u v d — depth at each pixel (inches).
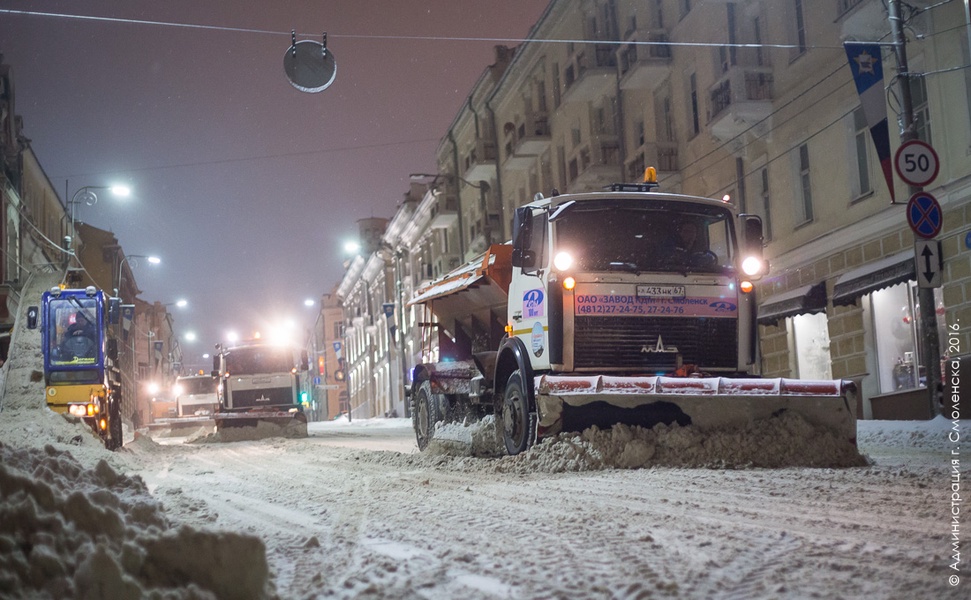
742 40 970.1
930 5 714.8
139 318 3088.1
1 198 1350.9
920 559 184.5
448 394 583.2
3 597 141.1
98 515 175.5
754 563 188.1
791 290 928.3
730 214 458.0
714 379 416.5
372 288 3164.4
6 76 1423.5
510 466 420.2
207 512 312.3
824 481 327.3
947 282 713.0
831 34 837.2
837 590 163.6
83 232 2460.6
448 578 184.9
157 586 156.9
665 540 216.7
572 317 429.4
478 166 1815.9
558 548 211.2
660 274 440.5
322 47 557.3
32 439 602.5
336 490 379.6
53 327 725.3
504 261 511.2
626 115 1263.5
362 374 3400.6
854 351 834.2
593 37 1341.0
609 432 416.5
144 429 1716.3
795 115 901.8
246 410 1194.6
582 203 441.1
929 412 652.7
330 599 171.0
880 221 781.3
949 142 705.0
